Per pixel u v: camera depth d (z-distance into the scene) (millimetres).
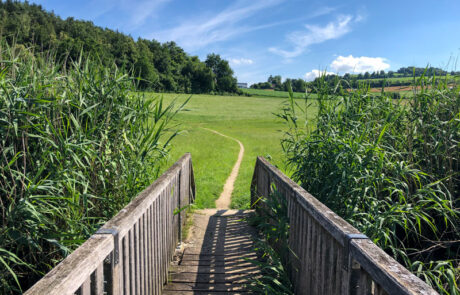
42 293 959
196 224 5242
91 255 1291
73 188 2521
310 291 2322
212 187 8391
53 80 2992
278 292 2660
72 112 3152
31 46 3031
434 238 3039
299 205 2656
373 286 1387
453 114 3240
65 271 1117
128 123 3377
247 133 28281
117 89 3449
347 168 2848
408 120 3576
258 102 70812
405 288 1045
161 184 2773
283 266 3176
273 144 20266
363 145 2979
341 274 1725
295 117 3795
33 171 2572
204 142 20141
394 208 2607
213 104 62188
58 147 2482
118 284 1651
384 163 3129
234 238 4602
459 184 3160
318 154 3273
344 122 3359
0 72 2510
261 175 5055
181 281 3285
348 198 2928
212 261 3793
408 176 3197
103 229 1606
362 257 1388
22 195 2324
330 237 1912
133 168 3336
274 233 3275
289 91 3797
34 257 2377
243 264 3699
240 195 7586
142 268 2201
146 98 3844
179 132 3652
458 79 3598
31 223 2324
